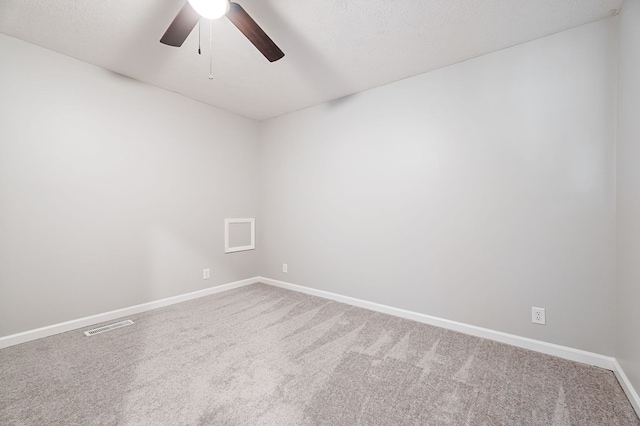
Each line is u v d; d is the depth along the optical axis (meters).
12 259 2.05
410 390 1.56
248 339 2.17
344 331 2.32
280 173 3.66
